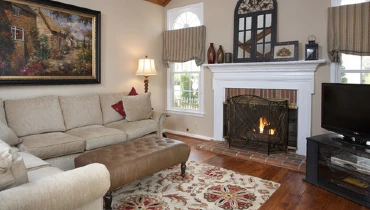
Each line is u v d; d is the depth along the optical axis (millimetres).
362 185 2572
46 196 1244
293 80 3756
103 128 3520
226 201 2473
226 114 4488
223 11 4477
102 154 2537
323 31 3533
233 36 4359
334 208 2348
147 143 2949
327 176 2844
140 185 2826
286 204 2422
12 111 3057
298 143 3783
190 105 5152
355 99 2656
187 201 2473
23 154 2332
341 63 3475
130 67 4797
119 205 2389
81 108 3719
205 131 4910
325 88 3016
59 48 3732
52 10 3619
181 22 5164
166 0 5195
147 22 5051
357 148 2500
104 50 4344
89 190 1423
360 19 3174
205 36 4742
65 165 2926
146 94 4238
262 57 4027
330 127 2975
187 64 5137
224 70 4434
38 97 3396
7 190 1202
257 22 4062
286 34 3848
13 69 3303
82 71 4035
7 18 3209
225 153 3947
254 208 2348
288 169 3318
